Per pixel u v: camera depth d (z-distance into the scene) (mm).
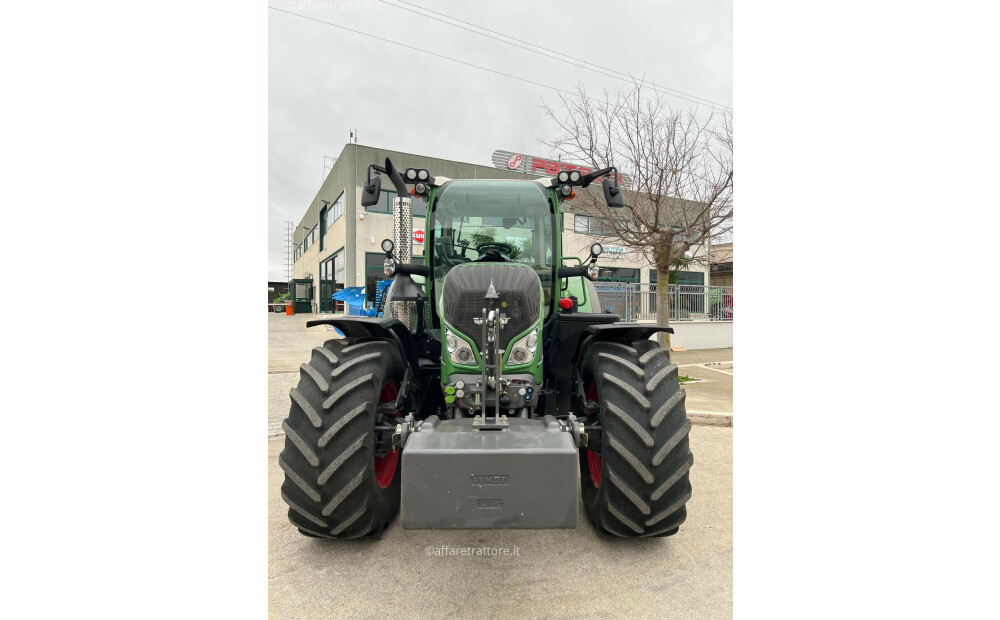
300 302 22375
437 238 3289
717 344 13281
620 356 2613
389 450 2586
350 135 16312
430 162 17281
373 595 2273
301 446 2408
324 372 2553
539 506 1988
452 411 2609
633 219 7809
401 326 2969
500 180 3359
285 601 2232
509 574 2430
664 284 8133
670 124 7258
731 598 2258
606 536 2766
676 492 2451
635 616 2135
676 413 2465
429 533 2816
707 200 7473
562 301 3324
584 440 2434
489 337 2482
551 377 3225
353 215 16375
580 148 7301
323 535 2551
